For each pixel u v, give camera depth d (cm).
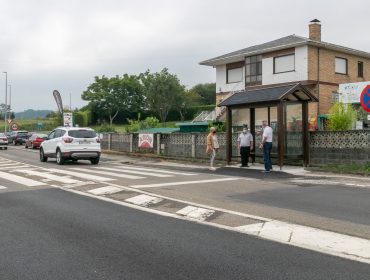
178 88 6462
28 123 7750
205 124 3259
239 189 1224
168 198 1070
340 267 548
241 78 3959
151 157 2658
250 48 3934
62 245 662
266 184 1334
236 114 2067
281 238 691
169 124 5759
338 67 3622
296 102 1809
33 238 705
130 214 895
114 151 3077
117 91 7444
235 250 628
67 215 888
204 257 594
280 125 1758
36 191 1229
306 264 561
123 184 1331
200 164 2186
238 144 2020
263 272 530
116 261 580
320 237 692
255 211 905
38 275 529
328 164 1758
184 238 698
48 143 2364
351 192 1153
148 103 6738
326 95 3478
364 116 2647
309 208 932
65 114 3052
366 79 3884
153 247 646
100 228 771
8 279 517
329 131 1756
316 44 3381
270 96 1784
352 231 727
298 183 1355
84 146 2219
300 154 1817
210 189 1224
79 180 1448
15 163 2325
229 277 513
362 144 1661
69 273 535
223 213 888
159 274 527
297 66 3431
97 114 7612
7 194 1177
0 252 628
